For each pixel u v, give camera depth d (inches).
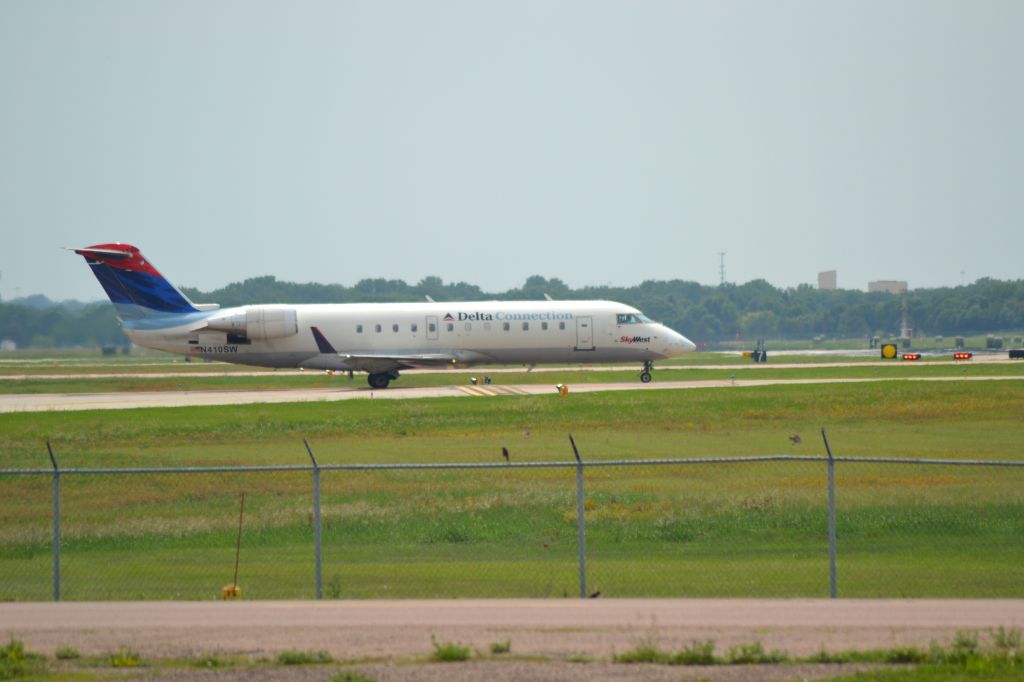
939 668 2223.2
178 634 2591.0
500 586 3294.8
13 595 3245.6
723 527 4146.2
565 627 2620.6
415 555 3809.1
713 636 2524.6
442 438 6811.0
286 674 2266.2
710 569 3521.2
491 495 4862.2
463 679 2209.6
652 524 4224.9
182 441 6742.1
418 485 5157.5
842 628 2593.5
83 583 3415.4
